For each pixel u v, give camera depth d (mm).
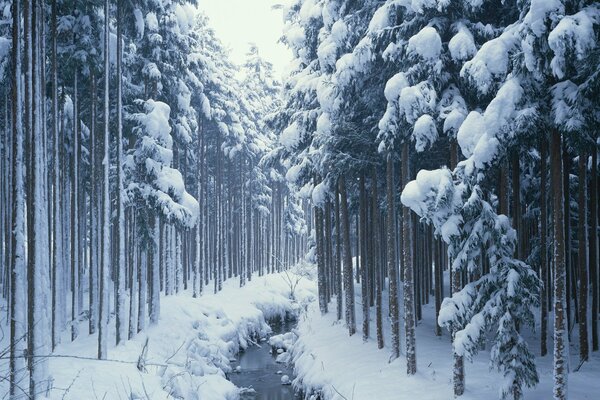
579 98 10555
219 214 37031
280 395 18703
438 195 11516
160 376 16594
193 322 24062
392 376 14906
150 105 21031
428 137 12688
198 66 26031
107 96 16750
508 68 11305
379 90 16656
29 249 11492
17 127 10945
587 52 9789
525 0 11055
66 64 17938
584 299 14039
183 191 21312
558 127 10820
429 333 19938
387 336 19828
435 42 12602
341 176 20344
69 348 17594
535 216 19594
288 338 27781
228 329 26062
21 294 10711
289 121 23484
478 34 12945
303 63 23156
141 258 21125
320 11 18859
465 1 12703
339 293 24359
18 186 10906
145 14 20875
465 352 10891
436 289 19719
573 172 19516
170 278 29516
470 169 11484
